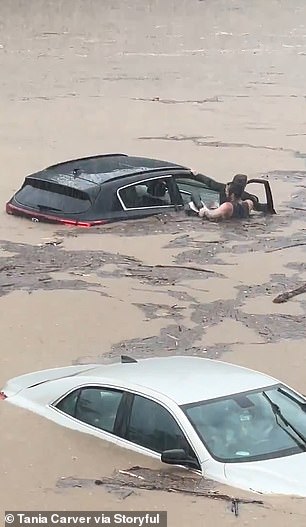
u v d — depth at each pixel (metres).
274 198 27.48
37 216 24.20
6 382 14.78
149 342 16.86
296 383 15.09
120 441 11.50
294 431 11.12
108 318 17.95
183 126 39.03
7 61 59.41
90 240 22.81
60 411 12.30
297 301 18.98
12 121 39.88
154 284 19.89
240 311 18.41
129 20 81.50
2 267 20.78
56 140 35.88
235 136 36.97
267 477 10.52
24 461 11.54
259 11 87.50
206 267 21.09
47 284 19.77
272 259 21.72
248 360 16.08
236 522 10.01
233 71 55.44
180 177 24.98
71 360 15.97
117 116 41.22
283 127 39.00
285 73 54.81
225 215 24.30
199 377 11.77
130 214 24.09
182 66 57.25
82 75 53.47
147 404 11.36
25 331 17.23
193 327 17.58
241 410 11.20
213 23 80.25
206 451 10.78
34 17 82.38
